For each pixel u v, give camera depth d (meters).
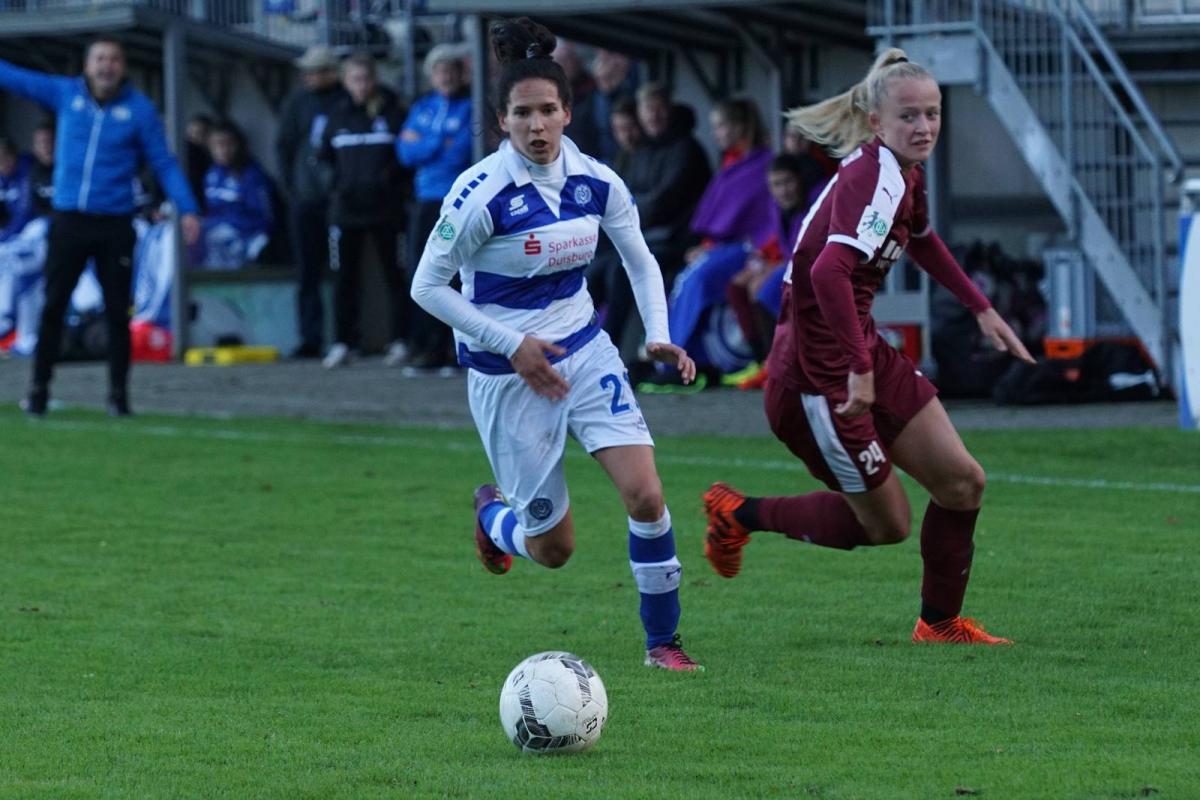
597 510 31.80
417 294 18.89
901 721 16.39
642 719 16.64
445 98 56.22
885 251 19.83
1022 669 18.73
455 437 42.69
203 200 70.69
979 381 46.94
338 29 74.38
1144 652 19.58
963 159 58.22
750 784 14.17
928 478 19.98
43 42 71.88
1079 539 27.23
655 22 57.50
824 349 19.89
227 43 69.44
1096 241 45.16
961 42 47.06
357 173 60.06
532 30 19.12
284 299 68.75
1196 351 38.53
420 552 27.92
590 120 56.09
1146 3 53.38
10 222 71.75
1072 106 45.59
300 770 14.95
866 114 19.89
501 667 19.61
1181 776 14.13
